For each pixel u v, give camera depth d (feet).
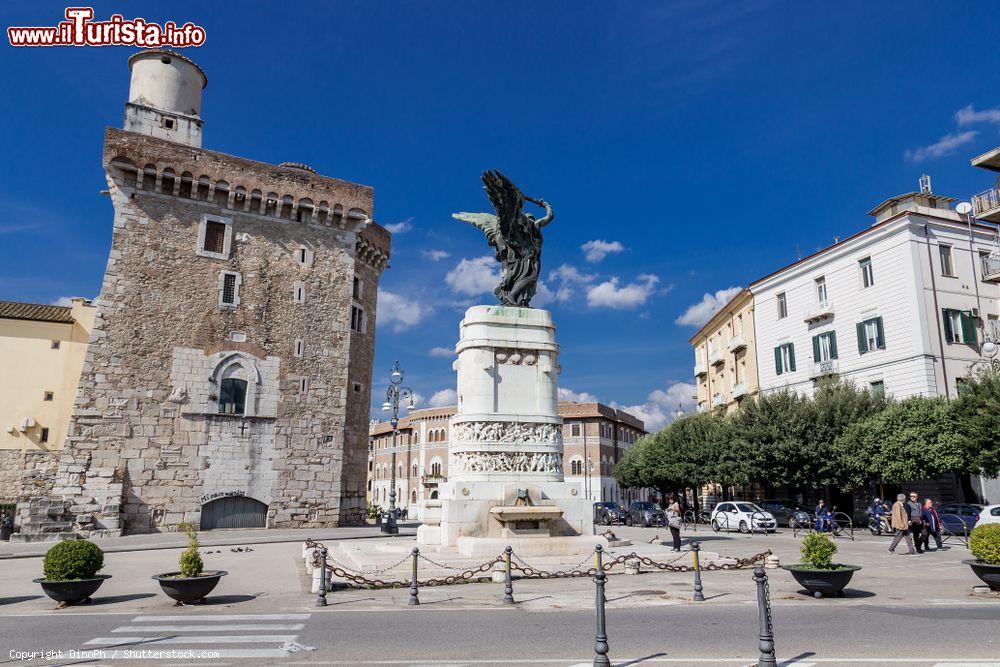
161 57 130.93
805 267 139.64
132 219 113.60
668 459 156.66
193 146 120.67
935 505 97.96
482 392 59.11
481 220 68.59
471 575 47.42
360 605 39.17
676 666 24.23
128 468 105.70
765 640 22.72
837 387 116.98
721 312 177.58
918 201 131.64
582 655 26.27
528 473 57.57
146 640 29.91
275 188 124.57
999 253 112.88
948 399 97.81
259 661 25.96
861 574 51.42
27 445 115.55
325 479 121.49
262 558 69.00
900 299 116.57
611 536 64.23
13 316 118.83
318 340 125.90
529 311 62.13
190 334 114.21
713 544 84.94
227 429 114.01
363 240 141.28
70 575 39.91
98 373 106.42
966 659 24.35
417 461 289.74
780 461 116.26
